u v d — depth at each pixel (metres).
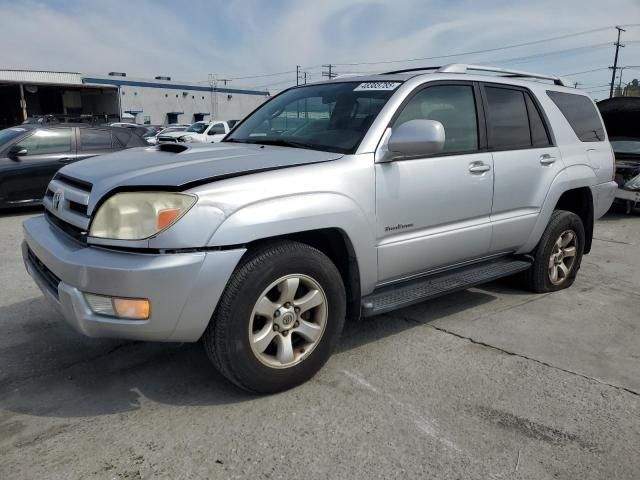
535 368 3.42
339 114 3.61
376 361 3.47
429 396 3.04
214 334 2.75
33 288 4.87
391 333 3.93
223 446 2.55
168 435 2.64
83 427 2.70
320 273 3.02
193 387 3.11
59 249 2.78
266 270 2.79
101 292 2.55
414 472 2.39
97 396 3.01
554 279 4.91
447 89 3.81
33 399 2.97
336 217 3.02
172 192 2.57
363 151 3.22
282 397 3.00
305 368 3.06
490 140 4.03
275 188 2.81
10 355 3.50
